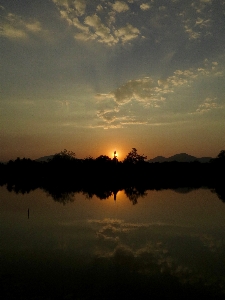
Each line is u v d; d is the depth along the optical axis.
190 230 18.61
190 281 10.49
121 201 34.47
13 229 19.05
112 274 11.12
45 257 13.09
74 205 30.91
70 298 9.19
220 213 25.22
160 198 37.56
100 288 9.92
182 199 36.06
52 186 61.53
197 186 58.53
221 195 40.69
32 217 23.61
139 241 15.93
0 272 11.34
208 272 11.35
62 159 96.50
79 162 95.31
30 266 11.94
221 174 85.44
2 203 32.75
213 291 9.72
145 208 28.44
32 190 51.34
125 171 86.81
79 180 81.69
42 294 9.45
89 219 22.61
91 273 11.23
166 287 10.02
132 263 12.34
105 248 14.53
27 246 14.88
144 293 9.56
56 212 26.14
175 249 14.38
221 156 89.50
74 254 13.58
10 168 106.88
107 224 20.58
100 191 49.06
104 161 89.12
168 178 83.56
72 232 18.14
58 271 11.41
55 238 16.59
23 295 9.38
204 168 87.81
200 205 30.34
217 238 16.58
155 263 12.38
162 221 21.67
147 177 84.94
